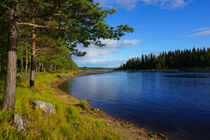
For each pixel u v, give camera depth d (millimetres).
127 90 20562
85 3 3961
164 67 116688
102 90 20344
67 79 40250
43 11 4355
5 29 6582
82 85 26203
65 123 4883
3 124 3391
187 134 6332
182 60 109188
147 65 137000
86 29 5043
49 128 4129
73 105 9938
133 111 10086
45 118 4820
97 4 4414
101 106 11383
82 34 5305
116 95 16500
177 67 108812
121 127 6723
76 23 5164
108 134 5027
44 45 10641
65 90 19109
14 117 3693
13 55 4336
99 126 5820
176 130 6793
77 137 4105
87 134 4461
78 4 3895
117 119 8258
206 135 6242
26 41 8023
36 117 4699
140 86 25375
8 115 3723
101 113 9289
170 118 8594
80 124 5246
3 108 4117
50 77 34062
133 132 6230
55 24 5293
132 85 26969
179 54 120750
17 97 5934
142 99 14344
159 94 17297
